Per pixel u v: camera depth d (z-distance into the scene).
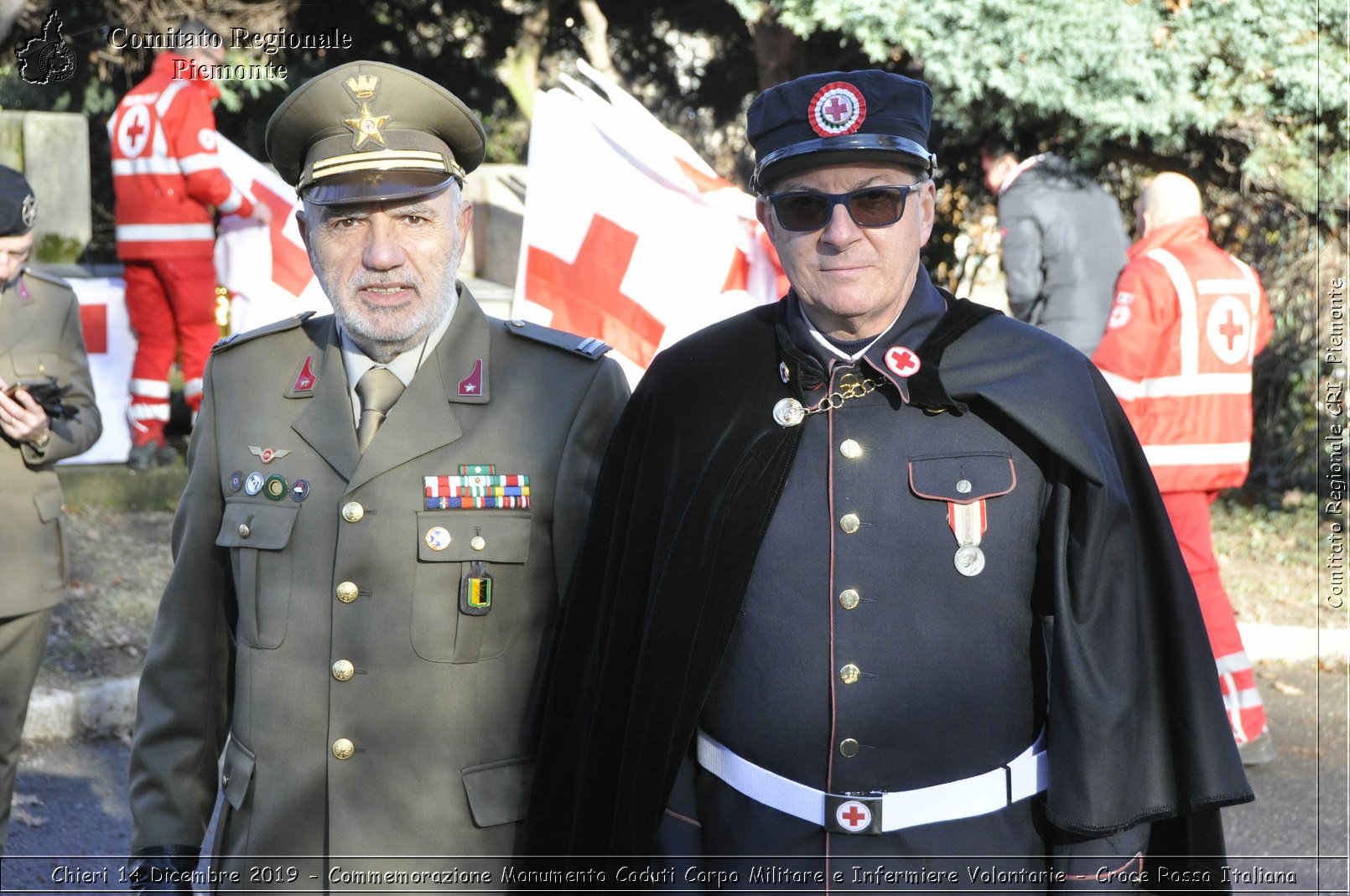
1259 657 6.34
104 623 5.85
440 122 2.39
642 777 2.22
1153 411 5.11
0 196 3.73
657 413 2.37
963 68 7.18
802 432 2.24
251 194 7.36
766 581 2.19
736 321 2.42
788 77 9.16
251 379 2.52
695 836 2.27
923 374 2.21
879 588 2.15
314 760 2.34
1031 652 2.21
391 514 2.36
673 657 2.22
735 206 4.50
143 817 2.49
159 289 7.39
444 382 2.45
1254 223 8.55
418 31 10.95
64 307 4.02
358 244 2.34
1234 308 5.18
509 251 8.55
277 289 5.84
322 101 2.35
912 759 2.14
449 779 2.33
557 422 2.46
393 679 2.33
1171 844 2.33
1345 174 7.68
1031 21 7.11
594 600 2.37
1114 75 7.09
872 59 7.62
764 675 2.18
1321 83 7.22
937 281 10.13
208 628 2.53
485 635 2.36
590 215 4.47
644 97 11.83
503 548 2.36
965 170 9.68
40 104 9.74
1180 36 7.20
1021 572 2.18
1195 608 2.26
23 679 3.86
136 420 7.52
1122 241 6.81
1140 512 2.28
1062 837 2.19
